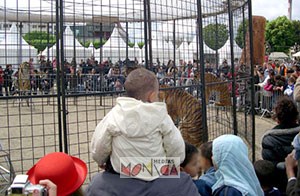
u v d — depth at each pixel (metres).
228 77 7.44
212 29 7.39
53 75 9.93
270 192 3.41
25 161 7.18
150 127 2.22
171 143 2.29
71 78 11.59
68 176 1.93
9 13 10.31
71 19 11.48
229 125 7.51
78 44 13.82
